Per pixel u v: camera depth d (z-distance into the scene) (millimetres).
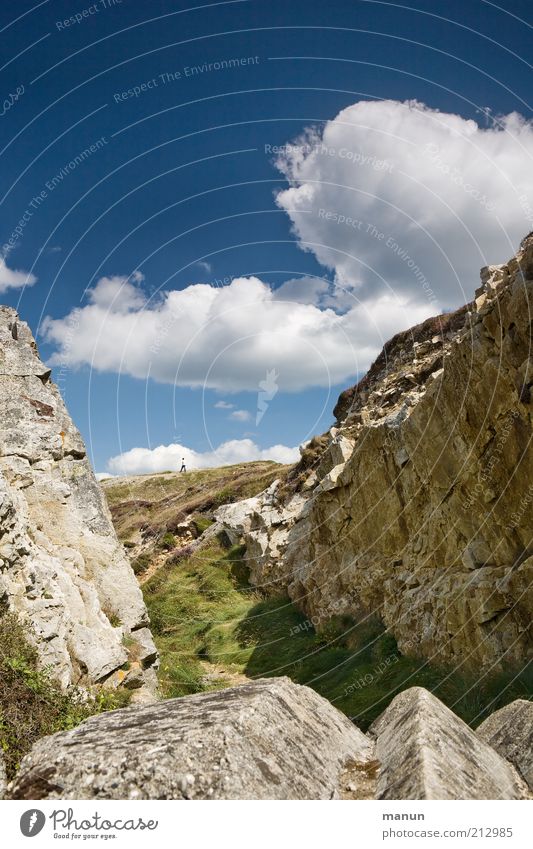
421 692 3676
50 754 2758
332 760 3080
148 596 25891
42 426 12789
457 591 12055
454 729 3264
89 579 11828
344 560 18938
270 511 27734
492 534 11656
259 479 38281
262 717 2957
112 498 49812
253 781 2520
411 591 14258
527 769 3223
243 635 20422
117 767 2541
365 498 17609
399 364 22688
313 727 3270
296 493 27359
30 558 9391
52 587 9508
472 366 11656
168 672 15211
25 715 6262
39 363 13773
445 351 18688
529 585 10180
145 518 41250
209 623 22062
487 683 10391
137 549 35750
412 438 14359
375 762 3205
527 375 9961
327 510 20125
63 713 6762
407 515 15461
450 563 13344
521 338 10125
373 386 24219
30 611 8648
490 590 10961
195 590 26062
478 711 9930
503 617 10672
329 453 21625
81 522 12477
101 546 12453
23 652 7430
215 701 3240
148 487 51812
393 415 16672
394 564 16188
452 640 11906
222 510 32406
